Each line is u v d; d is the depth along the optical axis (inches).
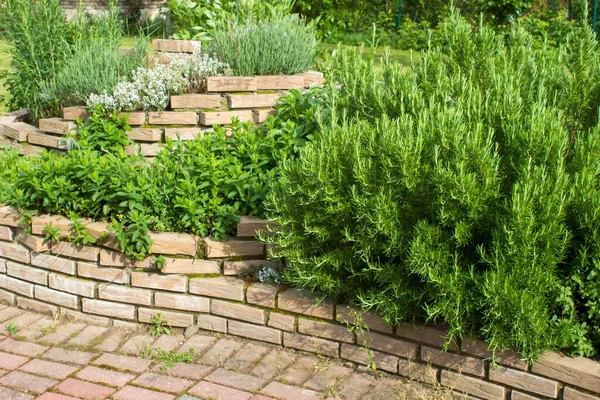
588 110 161.0
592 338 135.6
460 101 155.3
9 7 268.2
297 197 151.3
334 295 155.0
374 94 168.7
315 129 193.6
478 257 137.6
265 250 170.7
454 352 142.6
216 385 145.9
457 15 184.9
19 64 272.7
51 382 147.3
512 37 183.2
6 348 162.2
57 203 179.8
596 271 130.0
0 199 193.0
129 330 172.2
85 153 185.3
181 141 207.2
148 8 687.1
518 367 135.5
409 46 542.0
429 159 140.3
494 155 133.8
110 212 180.5
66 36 278.1
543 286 128.4
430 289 136.7
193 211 169.6
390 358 149.6
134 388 145.0
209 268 169.6
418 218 140.6
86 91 243.3
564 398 130.6
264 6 309.1
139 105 226.2
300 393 142.9
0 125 256.2
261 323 162.4
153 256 170.9
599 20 517.0
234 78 226.4
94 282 175.3
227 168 181.8
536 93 164.7
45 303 182.9
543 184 127.1
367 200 139.6
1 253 188.7
